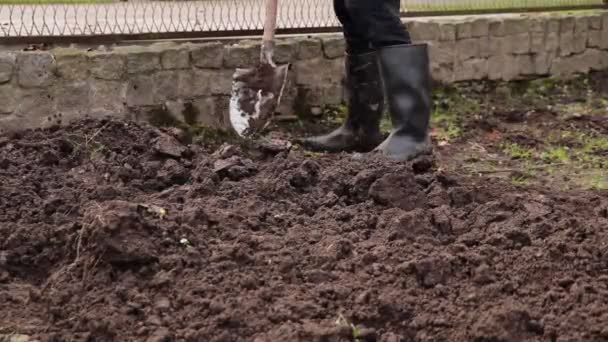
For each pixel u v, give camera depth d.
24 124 4.92
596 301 3.68
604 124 5.66
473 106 5.89
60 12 6.38
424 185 4.49
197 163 4.62
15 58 4.87
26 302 3.77
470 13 6.11
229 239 3.96
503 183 4.79
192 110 5.22
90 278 3.75
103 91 5.02
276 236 4.00
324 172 4.48
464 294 3.72
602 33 6.42
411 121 4.78
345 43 5.35
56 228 3.98
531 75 6.22
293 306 3.65
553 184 4.83
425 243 3.96
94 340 3.61
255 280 3.75
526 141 5.40
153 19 5.73
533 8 6.32
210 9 6.53
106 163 4.55
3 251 3.93
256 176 4.52
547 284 3.77
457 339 3.59
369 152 4.87
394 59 4.75
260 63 4.80
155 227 3.87
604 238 3.92
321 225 4.12
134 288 3.73
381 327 3.64
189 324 3.62
